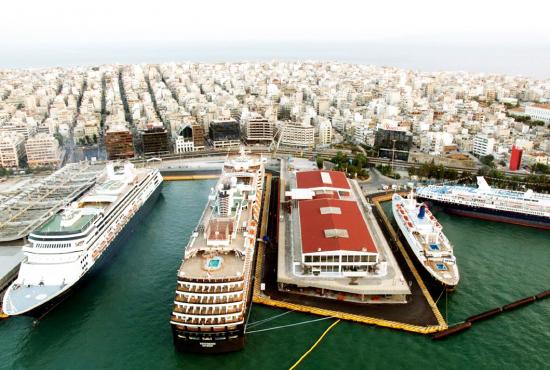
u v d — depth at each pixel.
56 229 177.62
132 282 180.62
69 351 141.38
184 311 136.50
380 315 156.88
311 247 173.88
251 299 165.62
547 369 134.12
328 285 165.25
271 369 132.88
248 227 176.00
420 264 185.00
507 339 147.62
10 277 183.50
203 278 140.88
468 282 181.88
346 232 183.25
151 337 147.62
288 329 150.62
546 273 190.38
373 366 134.62
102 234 192.12
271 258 196.62
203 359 137.25
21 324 154.75
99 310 162.00
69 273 165.75
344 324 153.50
